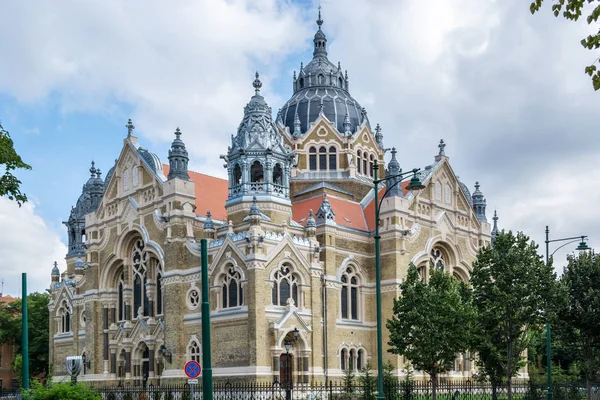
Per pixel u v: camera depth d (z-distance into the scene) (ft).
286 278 212.02
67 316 300.20
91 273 263.49
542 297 179.52
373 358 240.12
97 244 265.54
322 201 248.11
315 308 216.13
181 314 223.92
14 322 349.61
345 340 231.09
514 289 175.11
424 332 174.50
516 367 183.83
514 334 180.45
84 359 264.31
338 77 302.25
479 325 179.73
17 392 239.30
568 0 60.95
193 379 114.52
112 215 260.83
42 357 351.25
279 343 201.77
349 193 272.72
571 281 196.85
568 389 204.64
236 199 226.79
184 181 233.14
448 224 265.54
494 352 179.01
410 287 179.93
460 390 224.33
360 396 184.75
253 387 178.70
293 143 280.51
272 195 226.17
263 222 219.82
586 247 189.88
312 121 287.69
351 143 278.87
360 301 241.96
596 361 194.08
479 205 286.66
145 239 241.14
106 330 256.32
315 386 195.31
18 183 104.27
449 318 174.60
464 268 268.00
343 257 237.86
